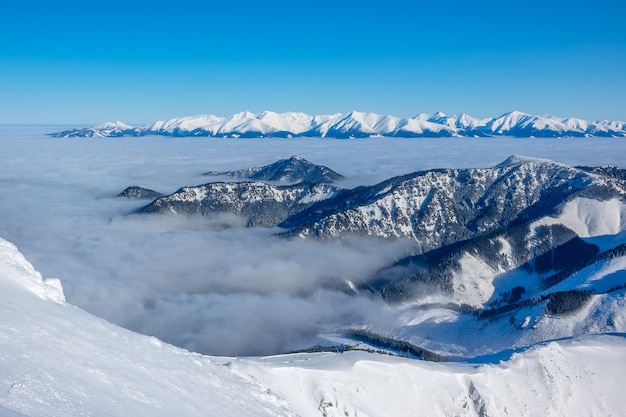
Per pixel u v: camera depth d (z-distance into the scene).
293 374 73.62
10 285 42.47
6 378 25.66
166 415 31.50
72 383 28.75
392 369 84.75
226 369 51.06
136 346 43.44
